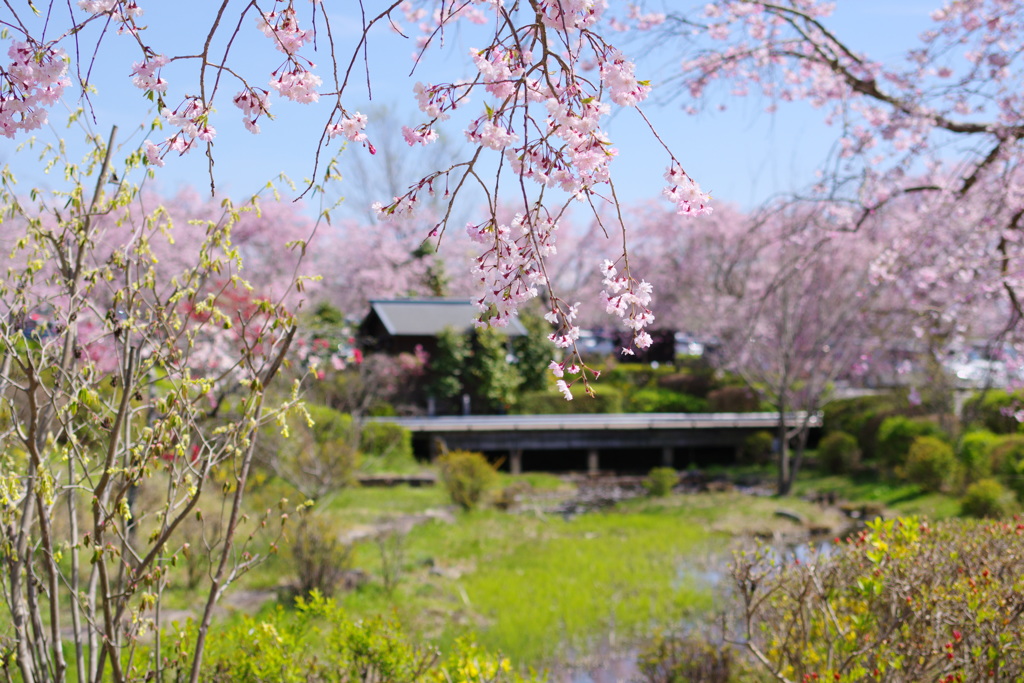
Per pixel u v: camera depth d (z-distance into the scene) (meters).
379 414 24.03
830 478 19.53
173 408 2.97
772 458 22.47
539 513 16.06
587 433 22.19
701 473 21.73
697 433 22.86
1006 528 4.48
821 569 4.41
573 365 2.52
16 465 3.44
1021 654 3.46
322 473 12.24
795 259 8.51
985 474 15.35
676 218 26.44
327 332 15.05
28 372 2.74
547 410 27.31
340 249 32.34
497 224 2.41
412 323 26.84
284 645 4.43
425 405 26.59
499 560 12.05
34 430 2.76
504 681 4.34
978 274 7.63
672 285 26.62
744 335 18.80
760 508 16.38
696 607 9.58
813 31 8.20
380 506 15.43
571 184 2.34
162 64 2.33
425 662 4.50
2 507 2.96
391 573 10.41
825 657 4.28
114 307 3.13
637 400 28.55
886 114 7.87
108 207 3.26
